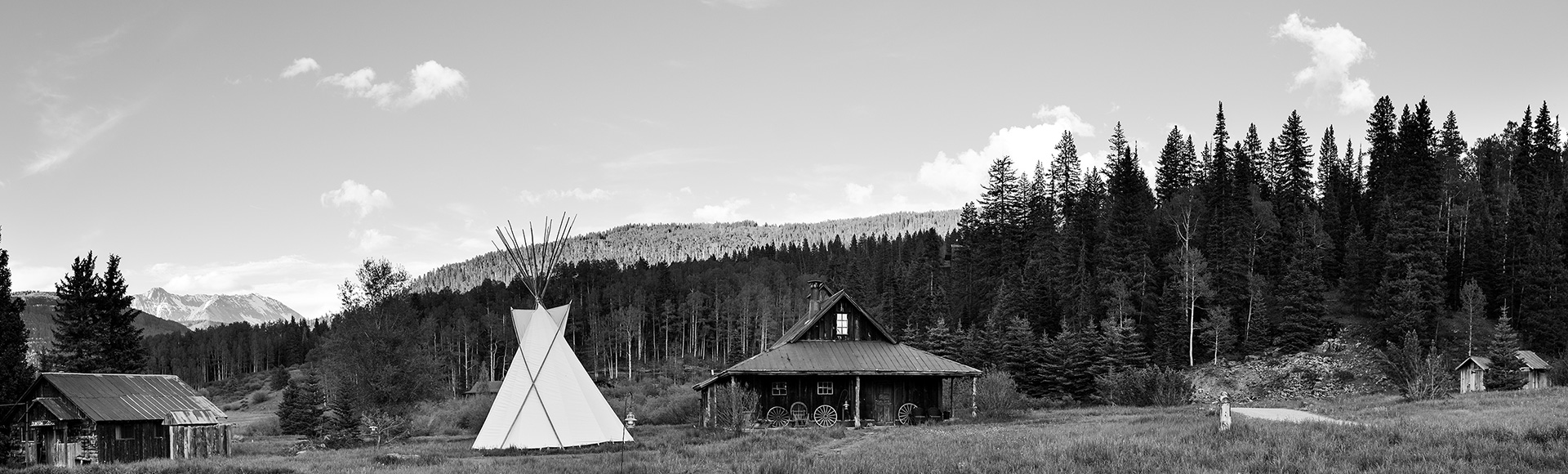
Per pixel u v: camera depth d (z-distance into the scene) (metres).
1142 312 100.00
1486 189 123.56
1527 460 27.02
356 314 67.19
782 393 53.25
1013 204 127.50
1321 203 133.50
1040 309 101.88
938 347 88.12
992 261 120.62
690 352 158.12
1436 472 25.64
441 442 52.31
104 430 43.09
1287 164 132.50
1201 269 95.94
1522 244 97.31
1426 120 135.50
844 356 53.81
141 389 46.75
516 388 40.91
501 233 43.69
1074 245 109.06
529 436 39.88
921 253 159.38
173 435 45.88
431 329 133.25
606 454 36.28
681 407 69.56
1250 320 93.75
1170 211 117.62
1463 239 104.31
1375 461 27.64
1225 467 27.72
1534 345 89.25
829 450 35.75
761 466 30.08
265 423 81.94
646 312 161.00
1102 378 76.31
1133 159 146.88
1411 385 58.75
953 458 30.62
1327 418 42.31
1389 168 127.06
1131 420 44.94
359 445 53.59
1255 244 108.50
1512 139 152.12
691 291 166.25
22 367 47.88
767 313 145.25
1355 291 99.00
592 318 150.00
